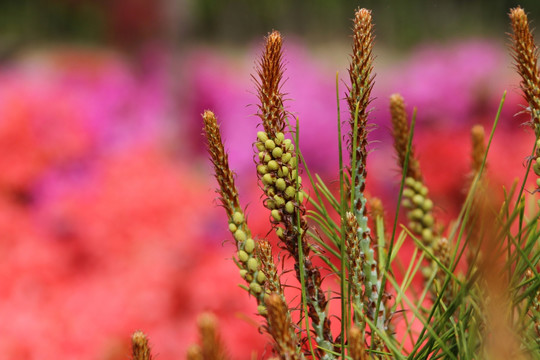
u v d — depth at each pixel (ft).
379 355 2.77
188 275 7.79
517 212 2.60
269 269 2.70
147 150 9.27
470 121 15.87
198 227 8.73
